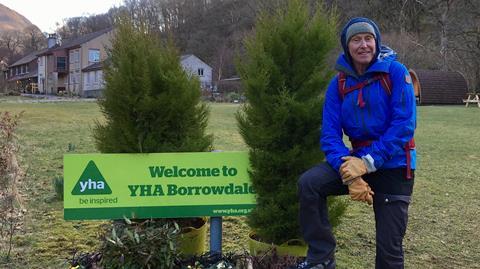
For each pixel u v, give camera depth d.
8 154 4.61
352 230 5.82
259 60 3.94
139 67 3.87
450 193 7.86
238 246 5.12
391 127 3.23
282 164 3.84
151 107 3.86
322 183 3.33
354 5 59.50
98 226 5.63
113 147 3.95
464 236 5.67
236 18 77.69
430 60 50.22
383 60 3.32
